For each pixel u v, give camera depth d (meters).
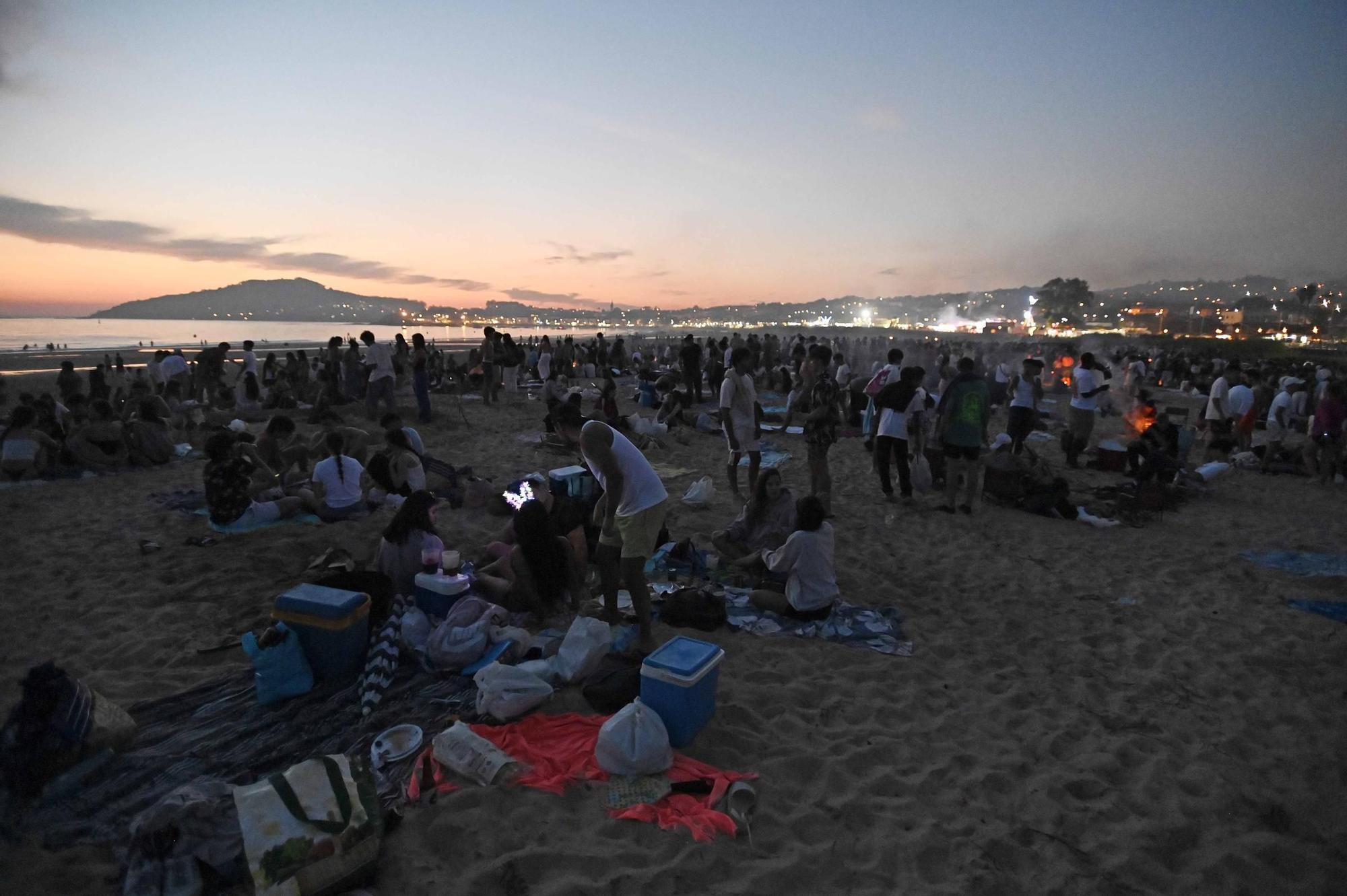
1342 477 10.65
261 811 2.57
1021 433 10.78
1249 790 3.43
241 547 6.25
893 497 8.87
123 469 9.48
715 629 4.93
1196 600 5.88
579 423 4.36
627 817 2.96
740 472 10.27
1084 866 2.89
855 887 2.72
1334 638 5.14
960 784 3.40
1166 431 10.33
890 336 152.50
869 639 4.93
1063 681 4.52
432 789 3.07
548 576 4.79
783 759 3.49
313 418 12.88
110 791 2.96
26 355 39.44
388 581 4.44
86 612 4.91
